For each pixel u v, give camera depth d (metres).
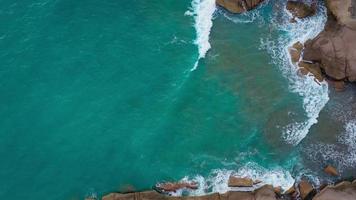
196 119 62.97
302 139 61.84
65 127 61.31
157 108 63.41
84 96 63.53
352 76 64.25
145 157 60.22
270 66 67.06
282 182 58.62
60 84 64.00
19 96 62.75
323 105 64.25
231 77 66.12
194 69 66.50
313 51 66.25
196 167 59.66
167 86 65.06
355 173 59.50
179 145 61.16
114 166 59.44
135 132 61.69
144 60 66.75
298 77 66.19
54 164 58.94
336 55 64.12
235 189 58.16
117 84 64.75
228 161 60.12
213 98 64.50
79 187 57.84
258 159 60.38
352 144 61.56
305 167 59.94
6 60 65.00
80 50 66.69
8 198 56.56
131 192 57.34
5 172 58.00
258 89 65.31
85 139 60.81
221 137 61.91
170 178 58.84
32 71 64.56
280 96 64.88
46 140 60.31
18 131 60.59
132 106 63.34
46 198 56.91
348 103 64.31
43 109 62.22
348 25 65.44
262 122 63.00
